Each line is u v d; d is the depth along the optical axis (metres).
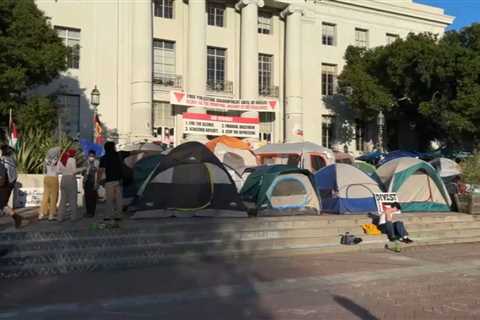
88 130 34.19
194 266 11.66
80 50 34.41
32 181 17.25
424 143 47.84
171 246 12.47
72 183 13.92
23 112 26.30
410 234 15.78
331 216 16.72
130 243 12.40
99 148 25.53
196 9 37.38
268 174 17.44
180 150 15.76
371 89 40.00
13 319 7.48
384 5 46.41
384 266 11.86
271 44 42.44
